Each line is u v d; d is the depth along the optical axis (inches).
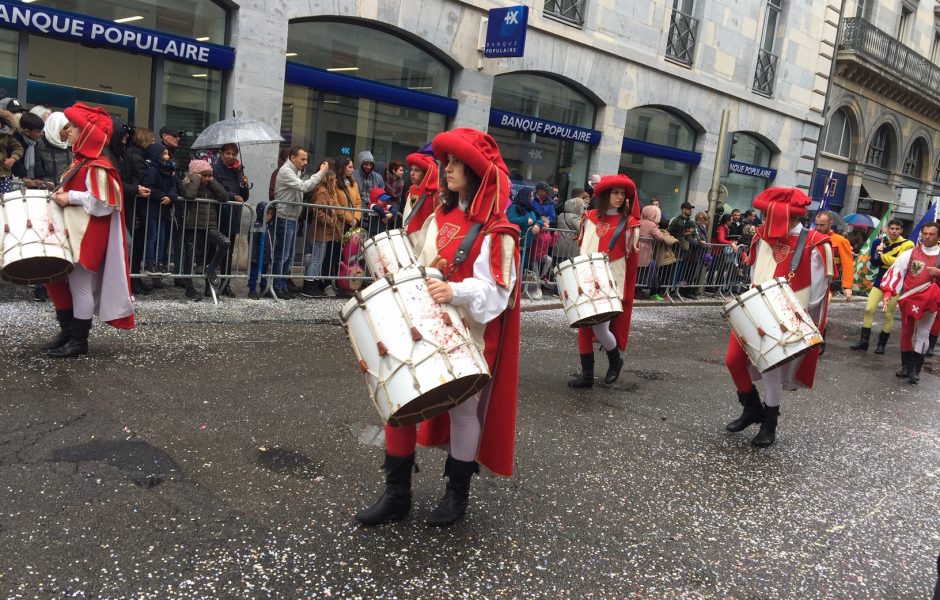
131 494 132.6
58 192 194.1
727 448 196.7
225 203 295.9
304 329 271.7
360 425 179.6
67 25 327.9
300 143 426.9
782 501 163.3
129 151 277.3
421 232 136.0
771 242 205.5
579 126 567.5
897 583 131.6
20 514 121.9
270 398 191.8
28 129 263.4
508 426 132.0
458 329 113.7
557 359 280.7
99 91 352.5
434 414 119.9
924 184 1089.4
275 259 318.0
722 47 657.0
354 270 336.8
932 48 1049.5
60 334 209.5
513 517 140.9
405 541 127.0
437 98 474.6
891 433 229.6
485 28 475.5
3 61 324.8
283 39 394.3
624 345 250.4
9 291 269.6
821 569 133.6
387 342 110.3
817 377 306.2
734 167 700.0
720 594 121.3
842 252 299.1
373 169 372.5
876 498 171.5
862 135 916.6
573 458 175.6
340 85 428.5
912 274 316.8
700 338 361.7
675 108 629.3
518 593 115.3
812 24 748.6
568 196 578.9
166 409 175.3
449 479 134.9
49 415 163.3
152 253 285.3
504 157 528.7
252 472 147.1
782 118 745.0
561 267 229.0
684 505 155.3
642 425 208.7
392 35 453.7
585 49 546.3
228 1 374.9
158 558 113.7
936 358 390.6
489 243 120.6
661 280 461.7
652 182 645.9
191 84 379.6
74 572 107.9
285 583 110.9
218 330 254.4
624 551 132.2
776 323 181.0
